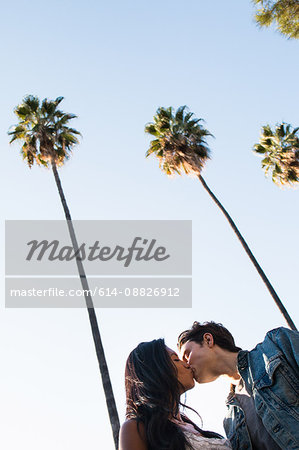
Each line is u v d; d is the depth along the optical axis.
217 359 2.34
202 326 2.44
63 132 22.06
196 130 22.67
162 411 1.99
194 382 2.29
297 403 2.00
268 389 2.09
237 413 2.32
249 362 2.23
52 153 21.78
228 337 2.41
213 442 2.04
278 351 2.12
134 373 2.13
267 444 2.11
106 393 15.44
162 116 23.23
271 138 25.00
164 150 22.48
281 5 10.52
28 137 22.09
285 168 24.25
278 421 2.01
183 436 1.97
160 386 2.05
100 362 16.09
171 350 2.26
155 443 1.92
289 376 2.05
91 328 16.84
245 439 2.22
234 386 2.42
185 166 22.30
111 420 14.84
